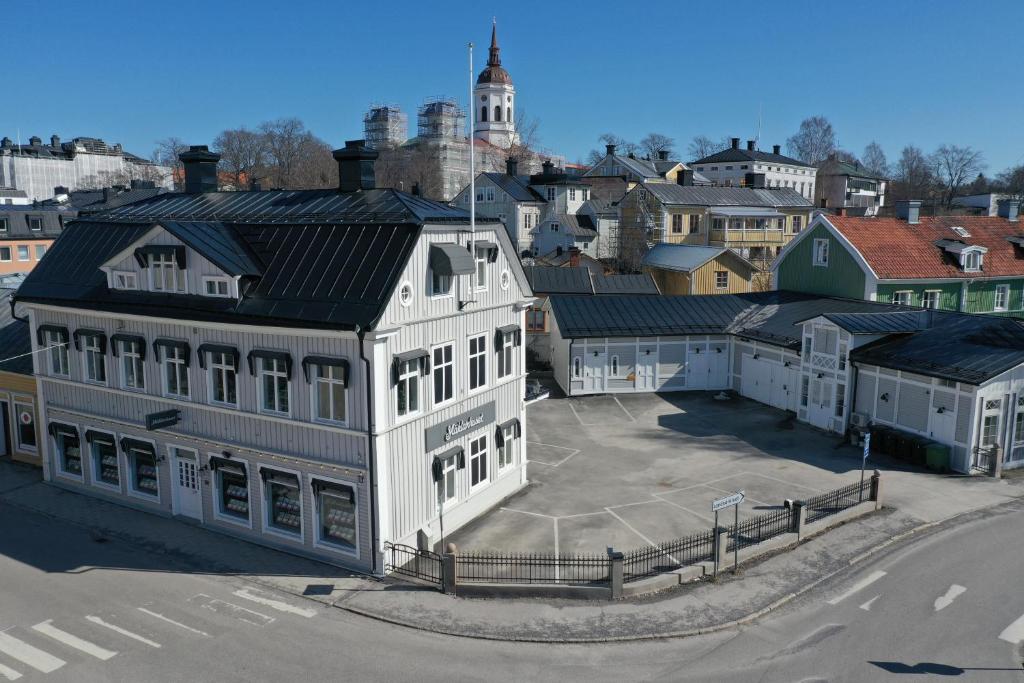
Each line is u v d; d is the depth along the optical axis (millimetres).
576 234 72625
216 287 21312
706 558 20109
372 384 18922
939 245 41562
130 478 24656
